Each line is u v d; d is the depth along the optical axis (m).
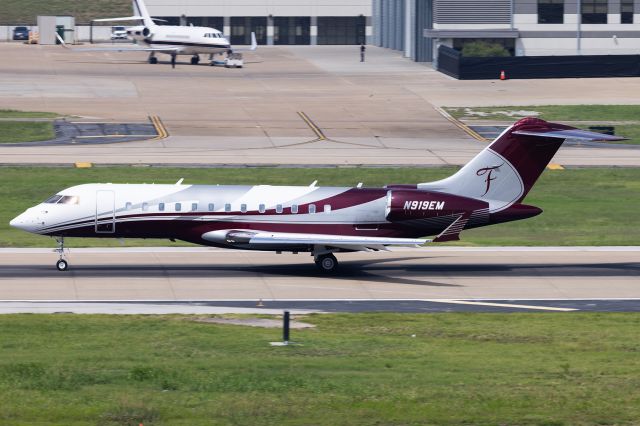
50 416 91.25
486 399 99.12
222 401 97.25
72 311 154.75
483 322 151.00
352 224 186.00
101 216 182.00
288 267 193.62
